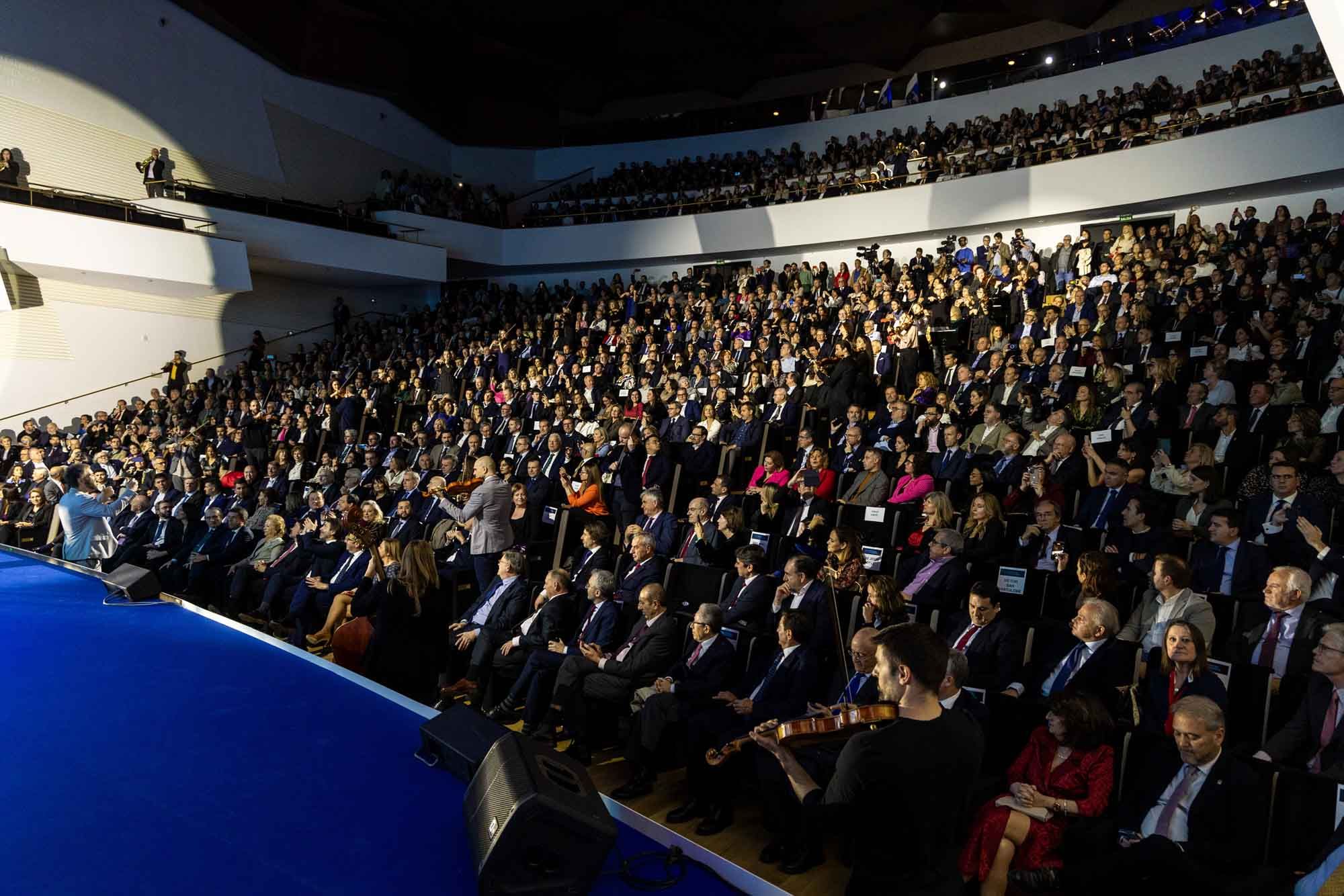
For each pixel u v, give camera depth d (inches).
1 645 231.1
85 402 685.3
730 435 446.3
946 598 235.0
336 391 659.4
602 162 999.6
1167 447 333.1
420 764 162.1
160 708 187.3
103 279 640.4
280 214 732.7
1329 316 379.9
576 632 246.8
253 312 804.6
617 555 303.1
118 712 183.9
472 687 250.4
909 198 719.1
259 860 125.4
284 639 319.6
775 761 169.3
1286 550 228.2
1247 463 305.6
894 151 778.8
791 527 326.0
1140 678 181.6
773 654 208.5
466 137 997.8
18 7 635.5
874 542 307.9
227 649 234.5
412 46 884.6
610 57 892.6
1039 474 294.2
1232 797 135.1
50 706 186.4
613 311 729.6
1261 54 658.2
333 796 147.3
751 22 807.7
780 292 661.9
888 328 540.7
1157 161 605.6
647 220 844.6
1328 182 565.9
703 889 124.9
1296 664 178.4
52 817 136.5
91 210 602.9
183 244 648.4
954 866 98.9
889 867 95.6
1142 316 447.5
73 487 475.8
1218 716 137.6
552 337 710.5
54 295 666.2
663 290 774.5
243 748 166.9
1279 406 329.1
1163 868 131.8
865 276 640.4
